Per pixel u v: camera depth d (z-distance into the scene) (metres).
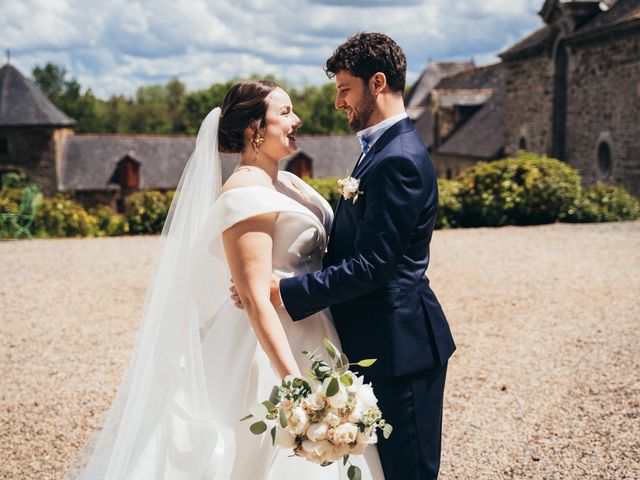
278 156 2.31
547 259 9.36
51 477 3.54
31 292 8.20
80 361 5.58
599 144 17.38
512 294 7.50
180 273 2.31
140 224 14.03
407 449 2.20
